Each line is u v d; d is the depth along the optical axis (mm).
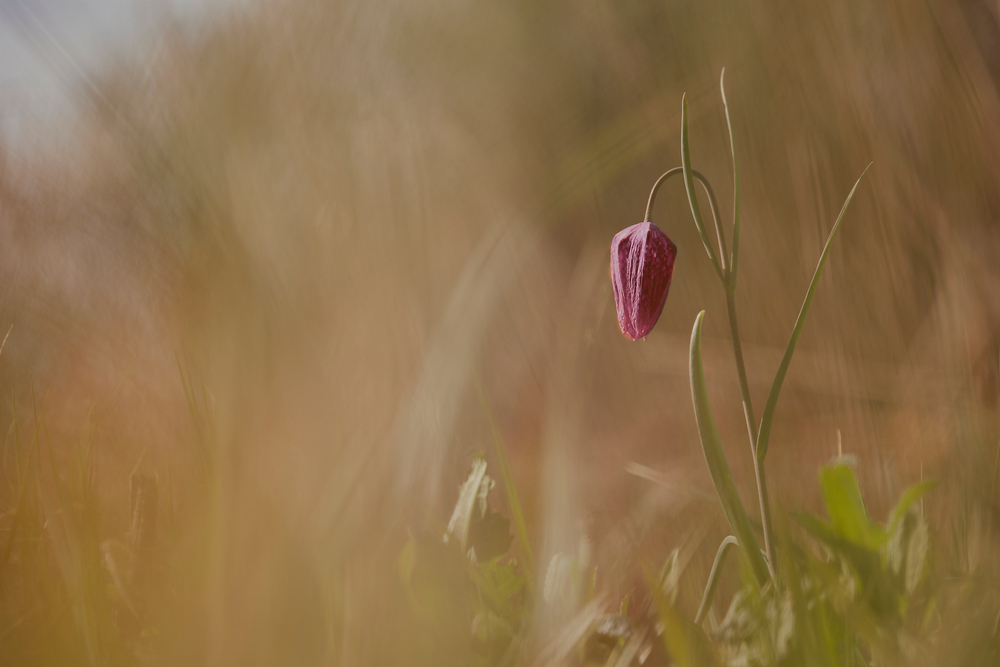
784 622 819
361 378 883
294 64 1112
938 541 888
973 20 1107
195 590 807
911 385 1025
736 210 861
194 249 893
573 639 823
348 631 812
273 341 836
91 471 872
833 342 1086
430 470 872
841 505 852
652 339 1170
